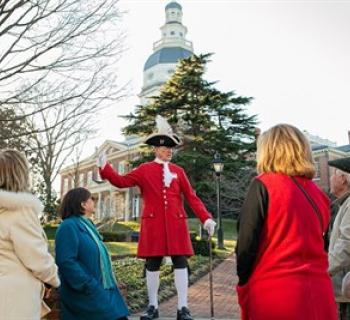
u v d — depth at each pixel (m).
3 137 7.84
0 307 2.49
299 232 2.24
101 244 3.58
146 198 4.86
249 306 2.30
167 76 57.03
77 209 3.60
